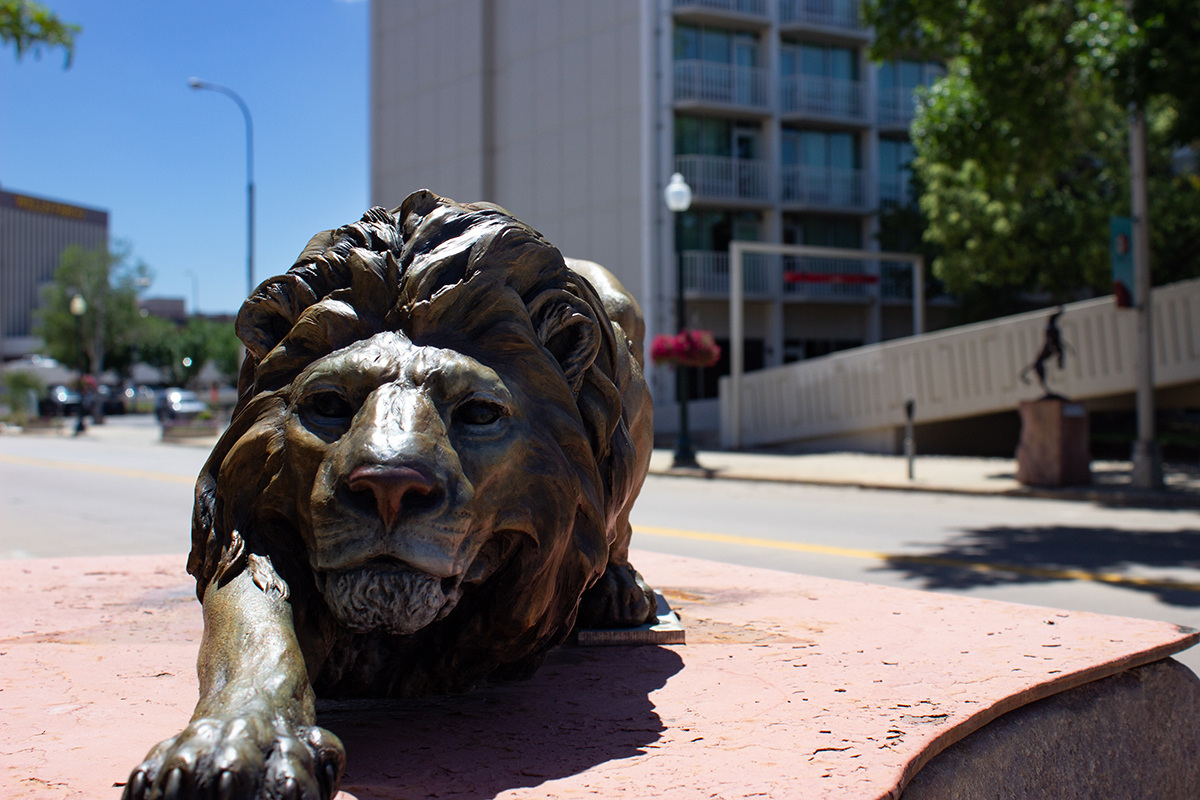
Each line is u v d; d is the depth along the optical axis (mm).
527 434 1615
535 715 1944
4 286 107812
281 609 1515
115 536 8805
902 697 2029
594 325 1823
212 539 1675
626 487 2018
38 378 50375
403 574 1409
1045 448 12742
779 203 29266
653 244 27578
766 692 2094
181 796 1128
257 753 1186
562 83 29828
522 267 1752
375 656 1732
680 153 28344
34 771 1610
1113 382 15430
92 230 117938
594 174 28969
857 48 30844
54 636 2777
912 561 7336
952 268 22625
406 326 1626
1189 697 2553
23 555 7609
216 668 1414
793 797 1464
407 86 34531
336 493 1419
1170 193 20938
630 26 28047
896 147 31766
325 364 1564
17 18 10977
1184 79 9898
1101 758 2213
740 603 3207
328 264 1726
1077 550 7977
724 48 29016
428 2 33688
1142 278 12320
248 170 27922
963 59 12211
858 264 30922
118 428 41031
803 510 11180
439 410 1523
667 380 27641
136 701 2076
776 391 20469
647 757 1669
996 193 19828
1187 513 10695
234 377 76688
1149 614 5445
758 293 29109
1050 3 11438
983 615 2977
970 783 1823
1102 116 19438
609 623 2650
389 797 1485
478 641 1715
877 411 18578
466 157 32281
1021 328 16391
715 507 11508
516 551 1646
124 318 67000
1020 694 2059
